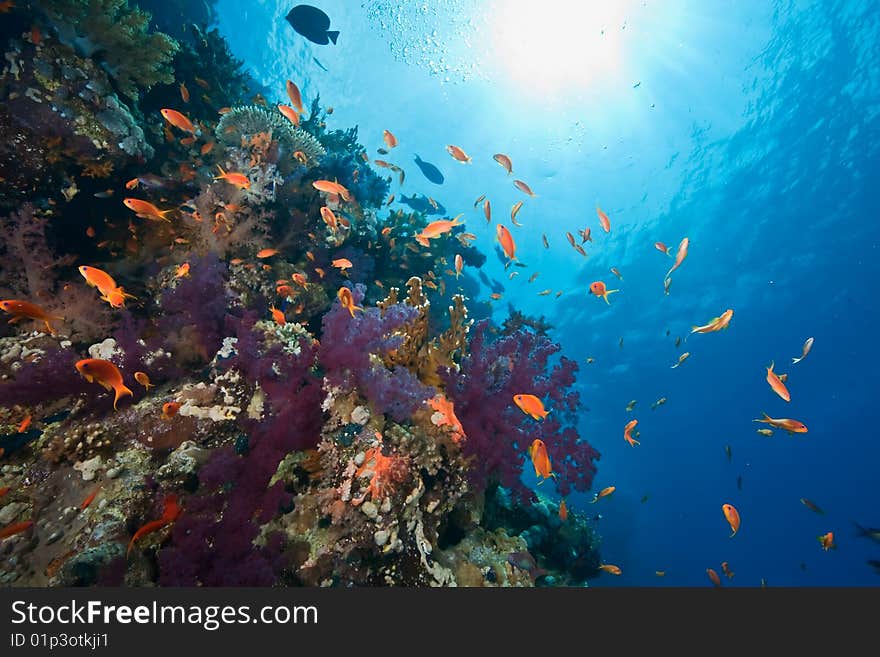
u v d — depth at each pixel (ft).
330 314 12.77
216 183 18.57
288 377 11.89
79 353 13.04
